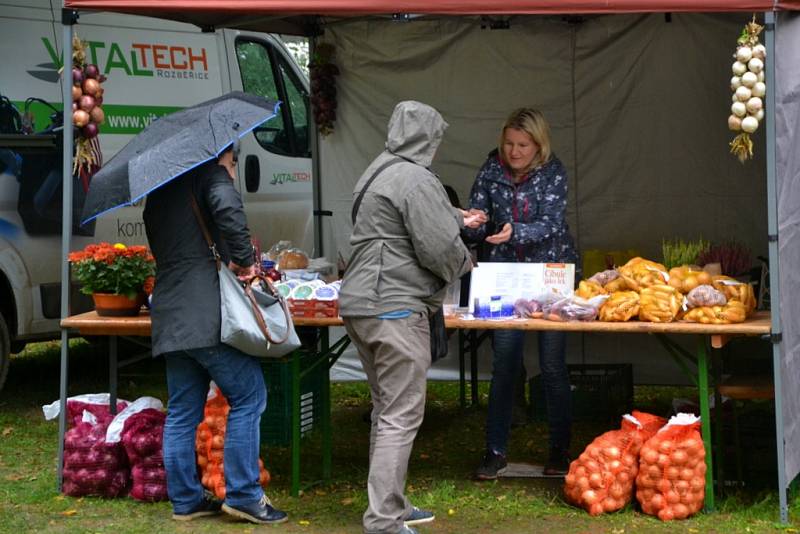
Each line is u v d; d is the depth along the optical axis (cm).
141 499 522
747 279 600
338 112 767
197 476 512
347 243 775
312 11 481
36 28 723
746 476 555
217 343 460
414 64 748
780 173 471
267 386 577
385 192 440
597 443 508
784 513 480
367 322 443
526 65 732
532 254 548
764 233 709
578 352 752
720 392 512
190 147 450
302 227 916
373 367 465
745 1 452
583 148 729
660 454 489
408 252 444
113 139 757
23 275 714
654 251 727
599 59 720
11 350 775
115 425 534
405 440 446
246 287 462
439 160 754
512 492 535
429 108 454
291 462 590
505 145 544
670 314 486
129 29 775
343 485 554
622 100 721
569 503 514
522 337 552
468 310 524
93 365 911
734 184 711
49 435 670
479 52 738
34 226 718
